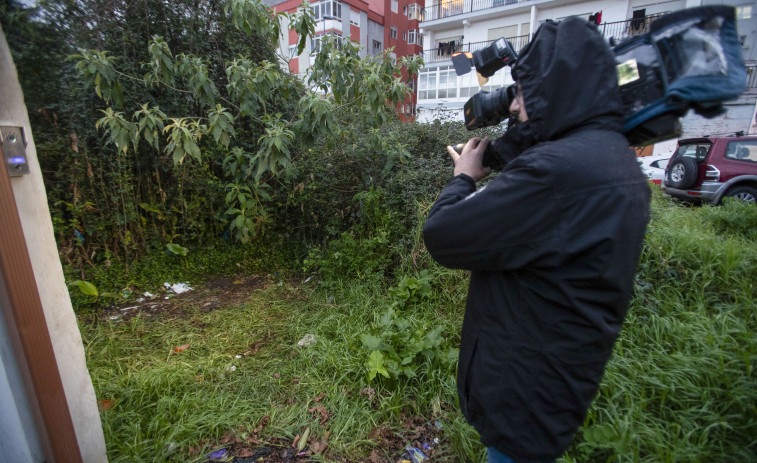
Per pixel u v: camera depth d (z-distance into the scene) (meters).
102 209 3.69
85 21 3.27
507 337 1.01
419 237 3.49
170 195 4.13
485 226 0.95
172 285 3.89
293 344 2.89
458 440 1.92
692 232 3.47
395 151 3.95
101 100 3.62
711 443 1.71
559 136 0.96
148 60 3.98
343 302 3.39
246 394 2.34
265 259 4.39
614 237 0.86
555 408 0.99
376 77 3.67
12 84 1.15
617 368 2.17
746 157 6.75
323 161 4.37
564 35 0.94
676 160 7.64
